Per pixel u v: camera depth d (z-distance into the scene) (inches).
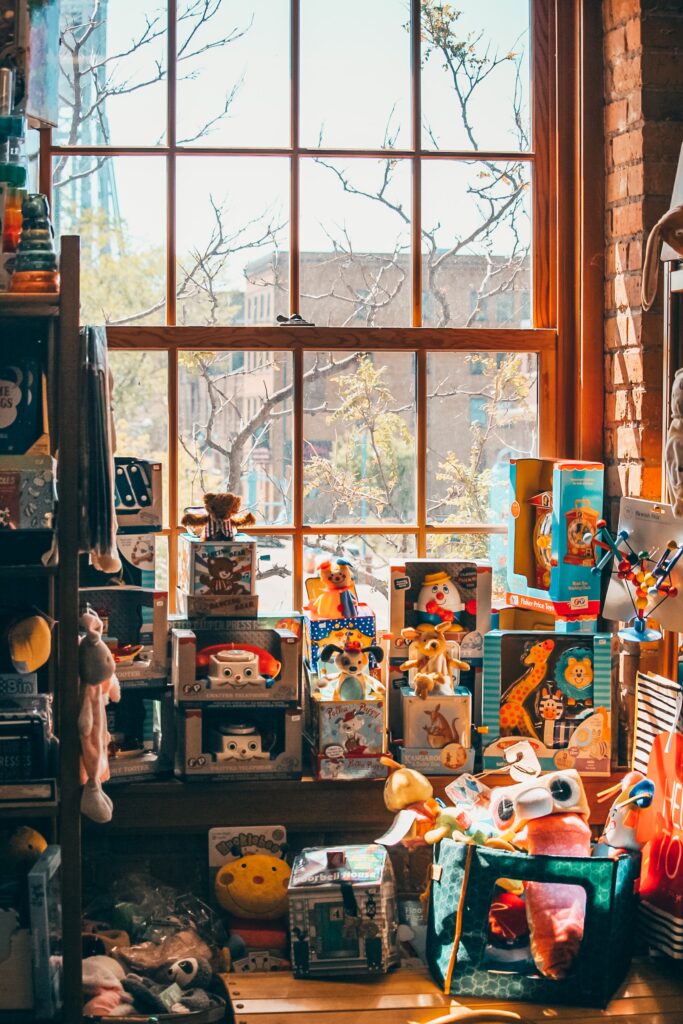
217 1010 94.9
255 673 106.3
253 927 105.3
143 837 110.9
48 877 91.4
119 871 110.9
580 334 117.2
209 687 105.7
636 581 104.3
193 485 116.3
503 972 94.8
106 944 100.0
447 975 95.5
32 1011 91.1
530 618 117.6
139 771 106.3
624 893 96.0
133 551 107.4
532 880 94.5
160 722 108.0
